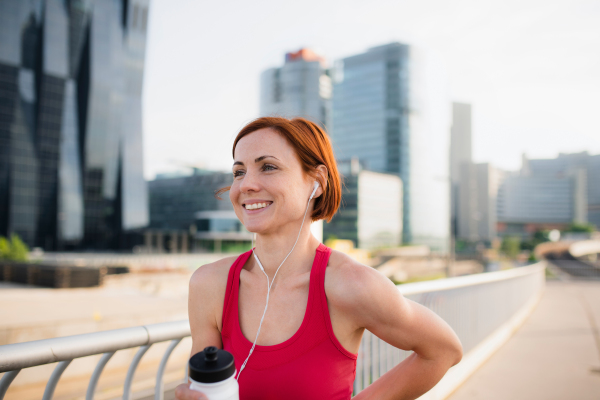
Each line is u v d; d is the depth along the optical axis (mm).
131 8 84188
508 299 7586
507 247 92438
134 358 1539
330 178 1089
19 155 71062
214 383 788
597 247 104938
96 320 8242
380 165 111312
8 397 4980
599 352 5914
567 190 179750
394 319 939
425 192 113875
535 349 6086
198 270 1129
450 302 4656
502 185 177625
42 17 75125
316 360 928
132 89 84250
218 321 1067
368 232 84500
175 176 100312
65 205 74188
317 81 119625
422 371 1025
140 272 27766
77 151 77062
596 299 12562
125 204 80312
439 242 115812
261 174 989
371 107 114625
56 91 75812
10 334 7023
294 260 1022
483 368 5086
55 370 1260
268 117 1059
